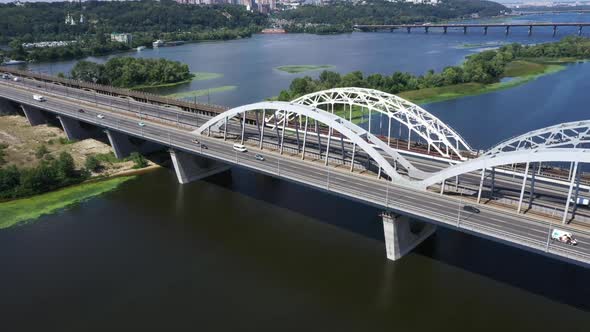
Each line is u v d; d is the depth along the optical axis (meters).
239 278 73.19
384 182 82.19
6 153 125.12
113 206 98.19
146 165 120.31
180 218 92.56
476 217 68.12
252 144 106.38
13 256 79.12
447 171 74.38
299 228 87.81
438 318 63.59
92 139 136.25
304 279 72.81
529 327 61.16
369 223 89.12
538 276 71.38
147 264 77.06
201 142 107.00
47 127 149.38
